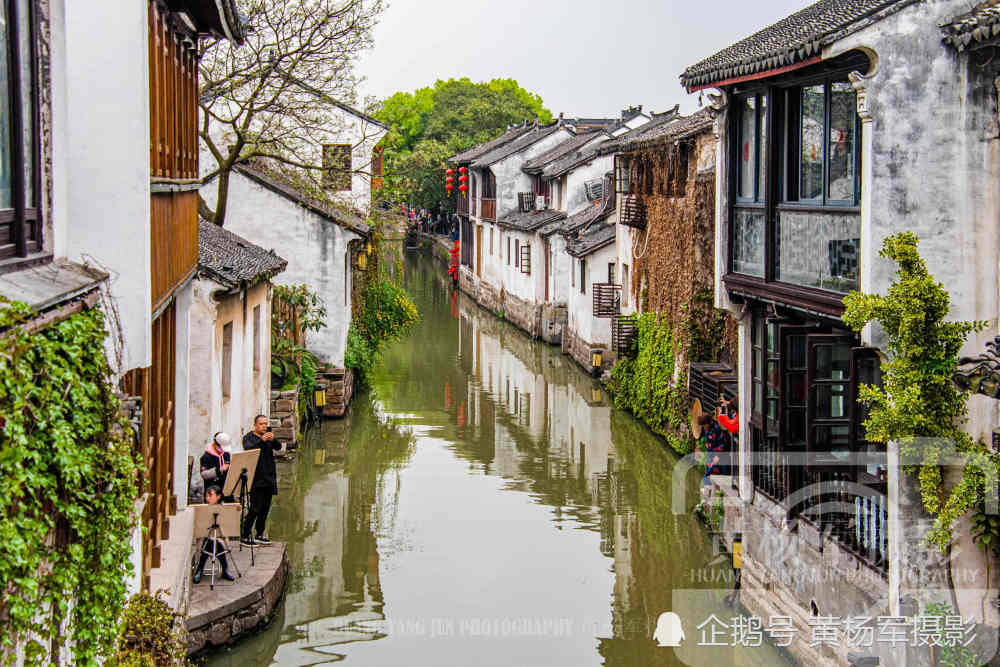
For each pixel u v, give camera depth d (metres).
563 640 11.49
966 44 8.53
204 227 18.67
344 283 23.67
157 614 8.09
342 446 20.91
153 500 9.88
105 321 6.45
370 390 27.50
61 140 7.08
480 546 14.77
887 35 8.72
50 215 6.73
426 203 67.44
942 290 8.35
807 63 9.30
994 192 8.80
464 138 72.94
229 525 11.61
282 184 24.45
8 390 4.29
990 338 8.79
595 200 36.03
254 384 18.14
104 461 5.78
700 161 19.89
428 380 29.16
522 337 38.06
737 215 12.38
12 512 4.45
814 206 10.28
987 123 8.77
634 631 11.76
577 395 26.91
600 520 16.05
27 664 4.64
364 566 13.87
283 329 22.72
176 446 12.12
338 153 24.88
